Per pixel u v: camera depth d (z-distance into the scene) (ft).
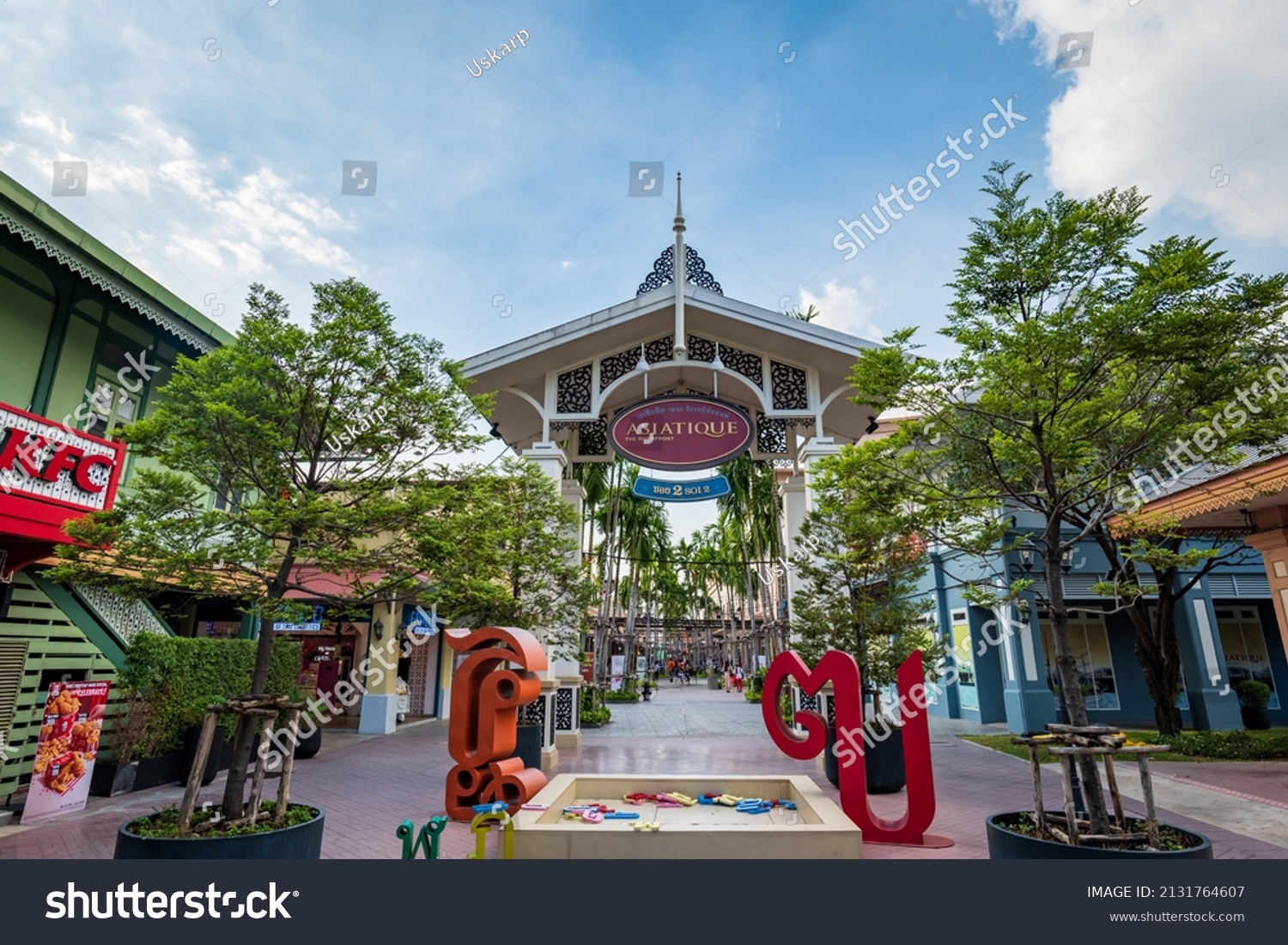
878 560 33.94
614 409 49.16
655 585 142.00
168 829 17.34
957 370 19.80
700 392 46.73
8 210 28.96
